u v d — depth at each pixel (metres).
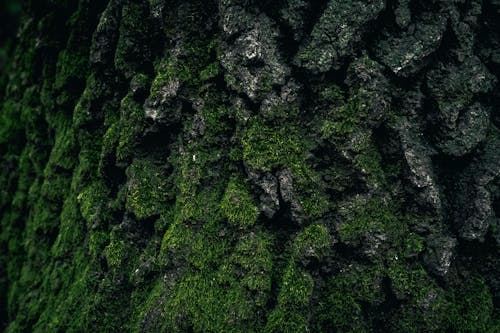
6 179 3.58
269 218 2.38
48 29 3.32
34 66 3.47
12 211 3.46
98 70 2.86
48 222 3.09
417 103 2.49
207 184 2.48
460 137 2.47
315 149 2.45
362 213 2.39
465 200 2.50
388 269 2.39
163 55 2.67
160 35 2.68
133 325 2.51
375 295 2.39
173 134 2.60
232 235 2.41
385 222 2.40
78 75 3.11
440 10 2.49
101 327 2.56
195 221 2.44
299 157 2.42
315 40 2.43
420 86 2.52
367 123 2.40
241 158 2.44
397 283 2.38
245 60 2.43
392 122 2.46
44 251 3.12
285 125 2.44
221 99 2.53
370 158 2.42
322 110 2.46
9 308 3.19
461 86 2.50
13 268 3.39
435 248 2.41
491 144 2.54
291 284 2.33
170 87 2.53
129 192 2.57
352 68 2.43
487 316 2.49
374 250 2.38
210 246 2.41
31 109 3.42
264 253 2.35
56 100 3.20
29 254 3.18
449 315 2.43
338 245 2.43
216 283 2.37
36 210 3.20
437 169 2.54
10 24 8.34
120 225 2.62
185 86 2.56
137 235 2.61
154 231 2.59
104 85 2.86
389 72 2.46
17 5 8.32
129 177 2.59
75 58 3.12
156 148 2.64
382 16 2.49
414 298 2.39
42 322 2.83
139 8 2.71
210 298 2.35
